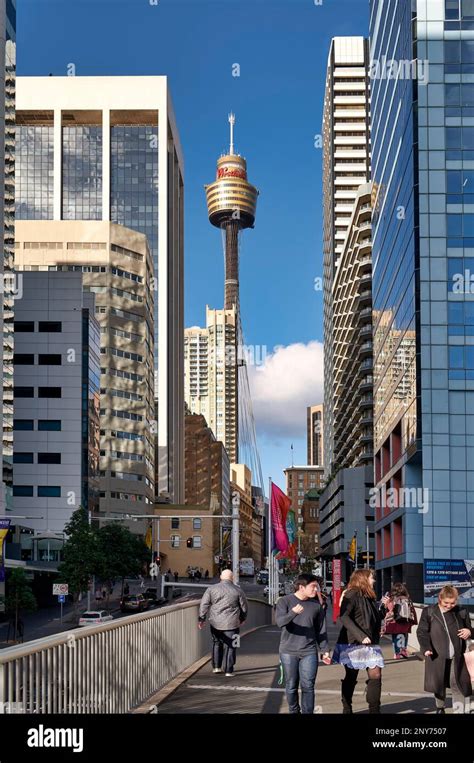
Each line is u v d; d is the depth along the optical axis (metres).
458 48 69.94
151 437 165.38
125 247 158.38
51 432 115.38
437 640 11.37
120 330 153.50
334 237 171.50
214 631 17.12
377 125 96.94
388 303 85.38
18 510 114.12
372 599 11.55
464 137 69.12
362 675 17.34
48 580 92.50
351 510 129.12
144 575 140.50
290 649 11.44
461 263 68.00
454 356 67.19
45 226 155.62
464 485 65.94
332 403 176.25
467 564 63.91
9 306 89.94
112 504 147.25
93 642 10.83
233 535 34.12
